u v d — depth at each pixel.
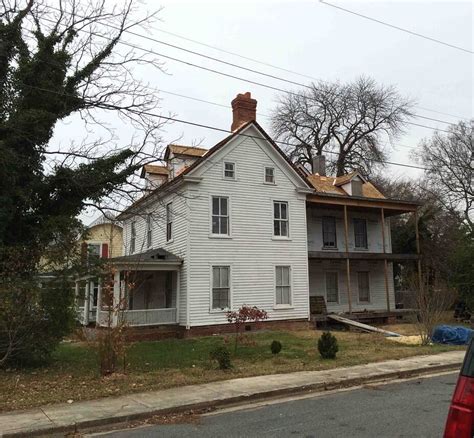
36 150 14.45
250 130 22.58
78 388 9.70
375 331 20.73
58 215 14.41
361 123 45.97
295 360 13.11
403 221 38.41
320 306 24.50
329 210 26.69
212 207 21.22
